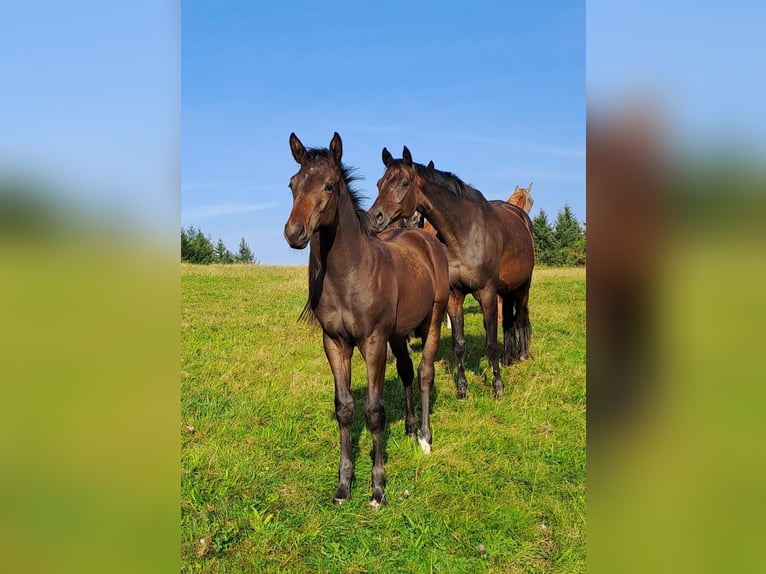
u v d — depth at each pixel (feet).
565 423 16.83
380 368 12.91
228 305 31.91
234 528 11.18
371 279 12.44
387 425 16.58
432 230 26.66
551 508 12.23
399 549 10.98
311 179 11.12
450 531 11.46
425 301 14.99
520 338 24.07
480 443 15.38
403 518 11.95
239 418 16.24
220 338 24.75
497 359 19.56
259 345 23.73
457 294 19.67
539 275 51.42
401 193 18.08
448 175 19.24
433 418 17.34
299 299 34.45
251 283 40.09
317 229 11.28
